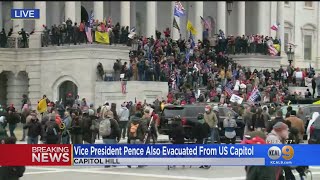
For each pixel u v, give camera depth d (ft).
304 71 628.69
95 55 491.72
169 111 382.01
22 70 535.60
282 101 499.92
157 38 585.22
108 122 278.26
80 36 501.15
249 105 414.21
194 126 342.85
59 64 511.81
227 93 492.54
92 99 491.72
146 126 290.15
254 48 620.90
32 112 331.16
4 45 536.01
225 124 353.72
